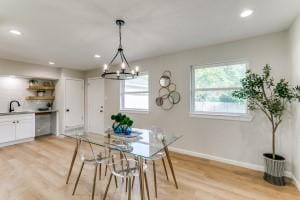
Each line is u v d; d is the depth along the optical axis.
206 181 2.49
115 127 2.62
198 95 3.61
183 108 3.71
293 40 2.37
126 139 2.35
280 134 2.64
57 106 5.57
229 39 3.01
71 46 3.34
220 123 3.24
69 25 2.43
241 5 1.95
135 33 2.72
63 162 3.22
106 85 5.32
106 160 2.27
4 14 2.10
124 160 2.16
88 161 2.27
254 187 2.32
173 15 2.16
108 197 2.11
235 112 3.17
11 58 4.25
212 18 2.25
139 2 1.87
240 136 3.02
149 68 4.27
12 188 2.29
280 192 2.19
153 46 3.38
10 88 4.81
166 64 3.96
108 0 1.83
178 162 3.22
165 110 3.98
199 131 3.50
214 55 3.30
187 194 2.16
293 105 2.44
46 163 3.17
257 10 2.05
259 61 2.84
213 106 3.43
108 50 3.61
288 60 2.58
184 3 1.90
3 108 4.66
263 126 2.79
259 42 2.83
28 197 2.09
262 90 2.59
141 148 1.98
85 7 1.96
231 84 3.22
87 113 5.92
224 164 3.12
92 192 2.12
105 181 2.51
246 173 2.74
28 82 5.20
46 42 3.10
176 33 2.74
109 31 2.64
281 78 2.63
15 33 2.69
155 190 2.13
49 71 5.21
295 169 2.39
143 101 4.51
